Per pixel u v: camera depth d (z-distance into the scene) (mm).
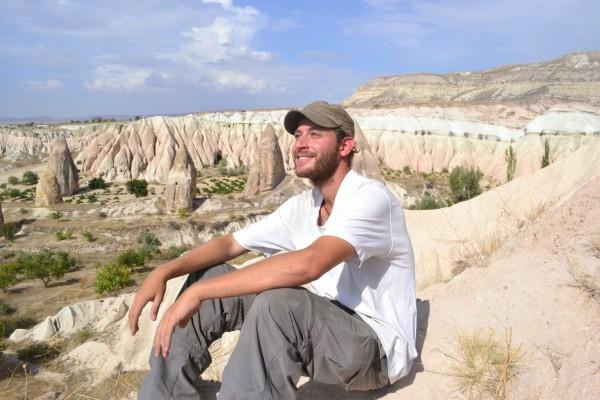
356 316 2441
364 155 37656
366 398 2607
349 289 2514
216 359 4031
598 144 6539
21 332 18281
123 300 19047
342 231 2188
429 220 7848
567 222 4176
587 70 124438
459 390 2523
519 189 7176
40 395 10133
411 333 2531
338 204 2408
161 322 2105
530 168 68000
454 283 3840
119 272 25594
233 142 97750
